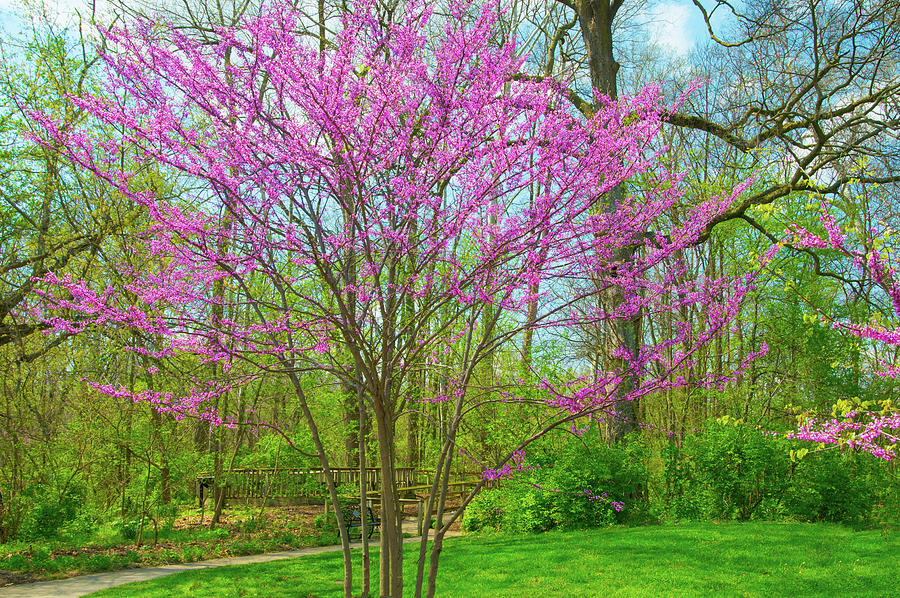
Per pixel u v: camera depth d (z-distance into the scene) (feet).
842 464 36.47
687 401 44.42
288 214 12.94
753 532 32.04
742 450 37.78
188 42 11.82
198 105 11.86
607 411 14.20
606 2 42.19
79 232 35.27
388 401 13.65
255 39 11.76
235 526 43.93
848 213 19.17
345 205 12.39
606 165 12.91
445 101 12.84
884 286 12.43
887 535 30.53
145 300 12.88
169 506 36.78
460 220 12.18
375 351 13.88
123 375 38.91
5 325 33.17
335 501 14.79
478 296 12.62
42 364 39.04
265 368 12.67
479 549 31.53
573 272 13.44
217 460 41.52
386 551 13.57
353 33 12.52
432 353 16.17
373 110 12.62
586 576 24.66
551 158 12.57
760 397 51.37
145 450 34.96
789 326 50.80
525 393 15.60
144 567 31.09
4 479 35.47
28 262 33.32
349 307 12.98
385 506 13.55
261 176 11.84
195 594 24.44
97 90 31.73
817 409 48.42
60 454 36.27
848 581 22.61
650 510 38.78
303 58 12.35
